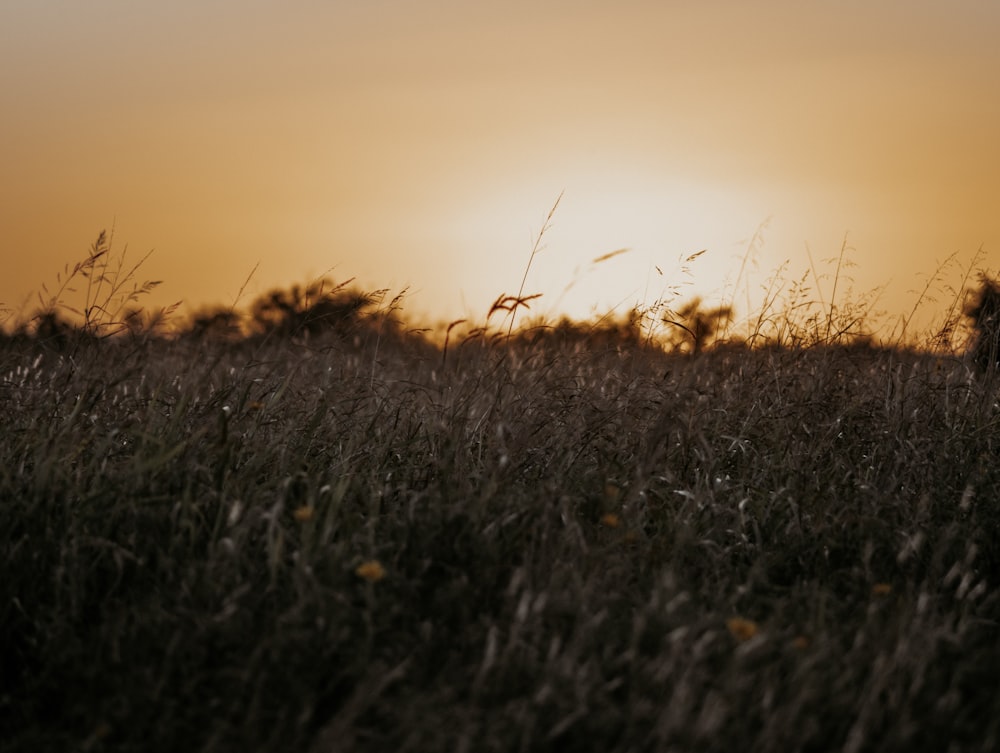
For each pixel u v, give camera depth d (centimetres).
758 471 540
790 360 639
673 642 342
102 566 417
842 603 416
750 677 331
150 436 468
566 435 538
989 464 534
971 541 458
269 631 366
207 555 416
